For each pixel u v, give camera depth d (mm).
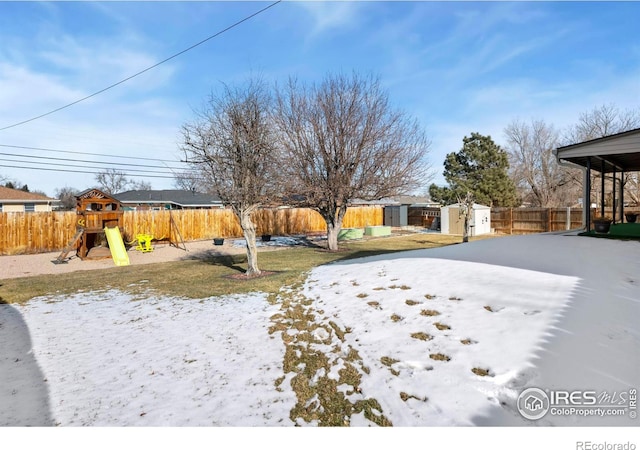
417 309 4418
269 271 8742
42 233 14602
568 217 18766
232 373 3311
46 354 3854
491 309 4031
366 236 19828
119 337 4336
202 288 6988
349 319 4516
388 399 2734
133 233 16859
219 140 7875
